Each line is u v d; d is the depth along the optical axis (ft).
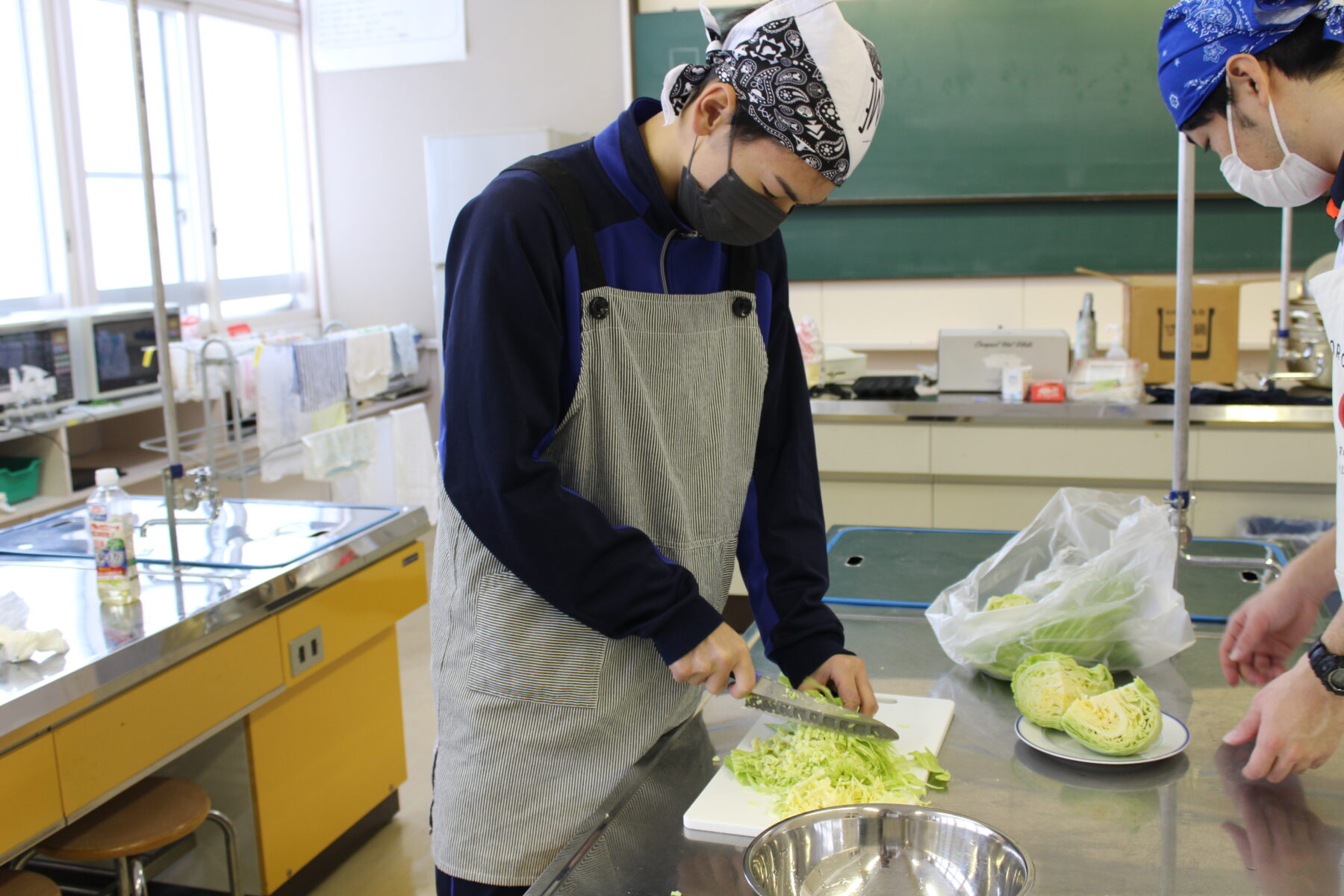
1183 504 5.39
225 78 18.30
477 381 3.58
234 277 18.58
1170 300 11.75
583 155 3.92
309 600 7.27
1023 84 16.76
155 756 5.97
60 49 14.73
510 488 3.58
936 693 4.38
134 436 15.88
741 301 4.18
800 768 3.56
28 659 5.56
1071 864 3.03
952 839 3.04
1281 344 11.59
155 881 7.74
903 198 17.37
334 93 19.72
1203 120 3.93
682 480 4.16
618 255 3.91
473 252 3.62
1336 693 3.32
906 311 18.11
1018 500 11.71
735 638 3.69
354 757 8.45
